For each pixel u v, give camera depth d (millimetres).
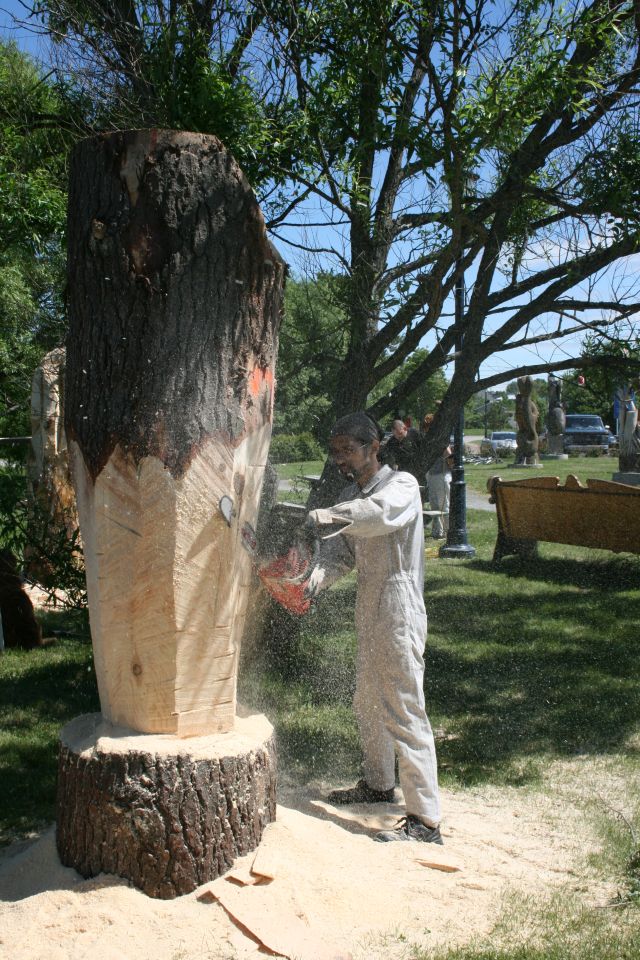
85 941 2523
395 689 3455
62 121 5445
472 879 3105
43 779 4359
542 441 34156
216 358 2926
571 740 4910
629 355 5605
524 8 4344
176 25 4344
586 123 5043
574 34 4352
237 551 3014
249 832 2949
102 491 2928
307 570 3107
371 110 4785
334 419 5684
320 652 6383
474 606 8484
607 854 3393
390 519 3268
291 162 4816
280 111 4766
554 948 2600
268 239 3123
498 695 5742
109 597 2951
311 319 5664
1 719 5281
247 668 5930
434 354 5793
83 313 2957
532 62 4324
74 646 7047
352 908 2779
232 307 2951
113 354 2896
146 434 2867
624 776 4375
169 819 2766
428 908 2854
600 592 9125
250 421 3029
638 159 4816
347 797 3873
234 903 2689
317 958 2459
